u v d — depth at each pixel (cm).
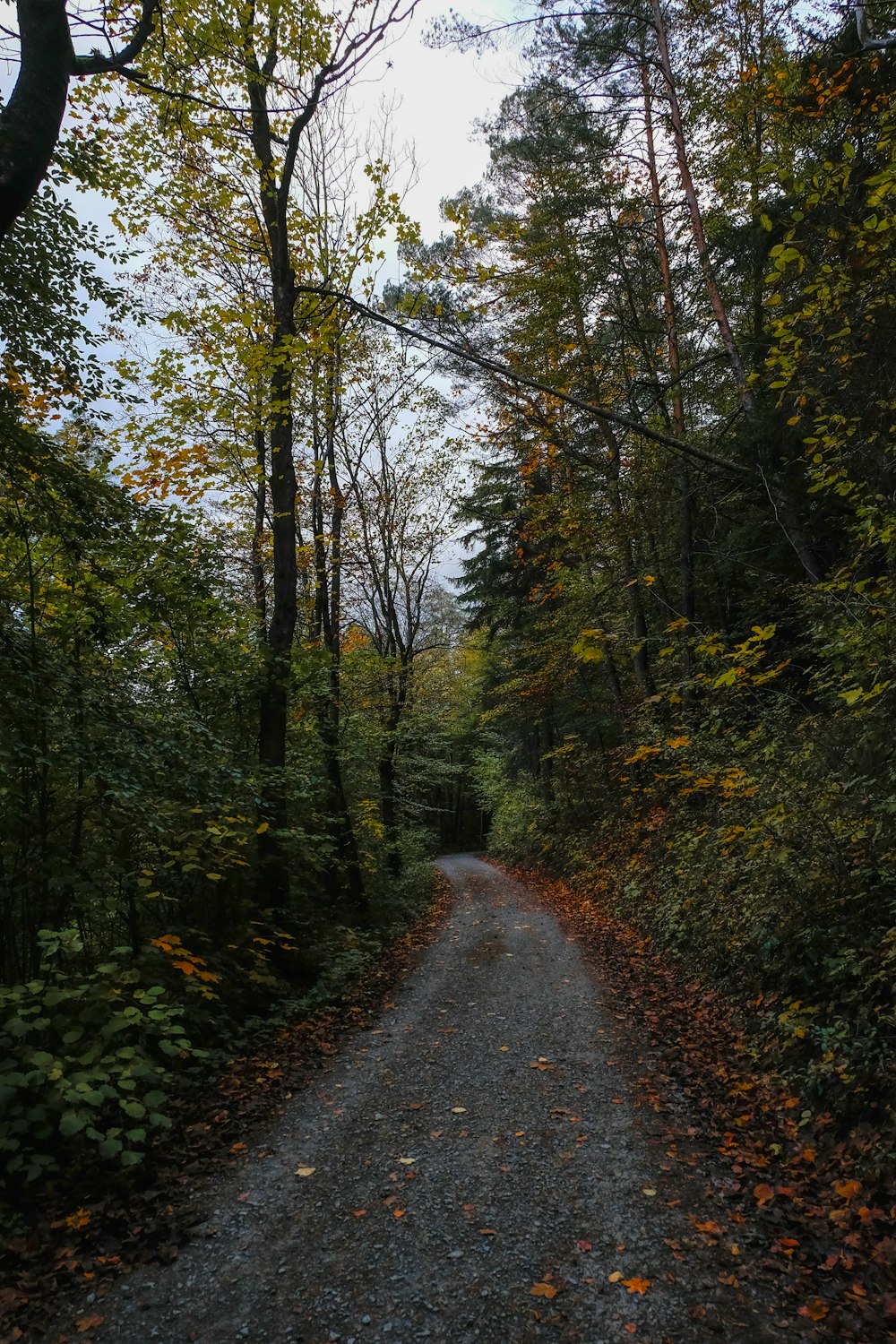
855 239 588
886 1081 394
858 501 652
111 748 576
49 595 657
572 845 1873
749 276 1105
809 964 535
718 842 838
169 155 930
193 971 541
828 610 697
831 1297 285
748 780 681
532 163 1328
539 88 1170
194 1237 351
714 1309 284
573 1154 423
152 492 983
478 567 2214
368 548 1530
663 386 1173
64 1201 376
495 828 3084
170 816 650
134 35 553
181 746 655
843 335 595
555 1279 309
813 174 605
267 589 1126
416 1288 308
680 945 843
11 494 620
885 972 459
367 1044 659
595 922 1222
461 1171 409
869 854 543
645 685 1476
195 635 813
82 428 837
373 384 1431
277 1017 700
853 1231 320
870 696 529
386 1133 466
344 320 918
